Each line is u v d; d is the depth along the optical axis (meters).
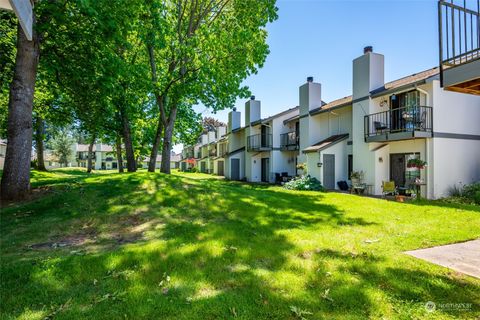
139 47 13.94
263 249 4.06
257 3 14.31
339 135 16.50
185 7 14.47
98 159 56.78
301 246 4.23
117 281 2.98
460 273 3.29
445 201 10.05
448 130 11.48
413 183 11.29
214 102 14.88
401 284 2.98
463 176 11.70
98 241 4.47
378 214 7.07
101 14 7.85
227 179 26.16
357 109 14.20
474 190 10.43
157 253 3.77
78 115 13.16
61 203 6.73
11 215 5.87
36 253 3.82
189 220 5.83
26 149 7.31
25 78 7.27
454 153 11.57
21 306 2.50
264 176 23.88
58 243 4.34
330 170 15.52
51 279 2.99
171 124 14.54
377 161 13.11
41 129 20.47
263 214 6.57
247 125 25.16
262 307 2.52
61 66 8.82
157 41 11.19
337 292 2.79
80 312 2.41
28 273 3.09
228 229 5.13
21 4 2.82
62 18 7.70
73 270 3.19
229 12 15.39
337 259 3.71
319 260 3.66
